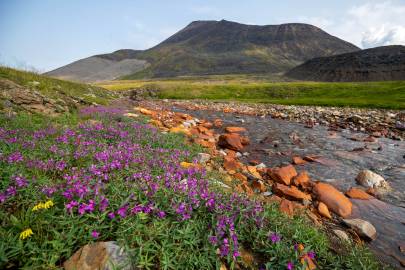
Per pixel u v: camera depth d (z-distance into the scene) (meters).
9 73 19.66
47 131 9.26
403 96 58.25
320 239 5.36
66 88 26.11
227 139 14.71
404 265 5.42
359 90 78.38
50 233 4.07
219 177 8.66
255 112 34.88
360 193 8.81
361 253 5.23
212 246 4.25
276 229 4.99
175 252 4.11
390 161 12.87
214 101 59.66
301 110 36.91
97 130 10.71
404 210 7.92
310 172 11.07
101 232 4.17
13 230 3.88
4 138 7.62
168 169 6.98
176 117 23.55
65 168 6.55
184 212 4.76
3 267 3.44
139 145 9.37
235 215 5.04
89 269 3.49
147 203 4.91
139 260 3.80
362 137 18.78
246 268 4.32
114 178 6.08
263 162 12.43
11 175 5.09
